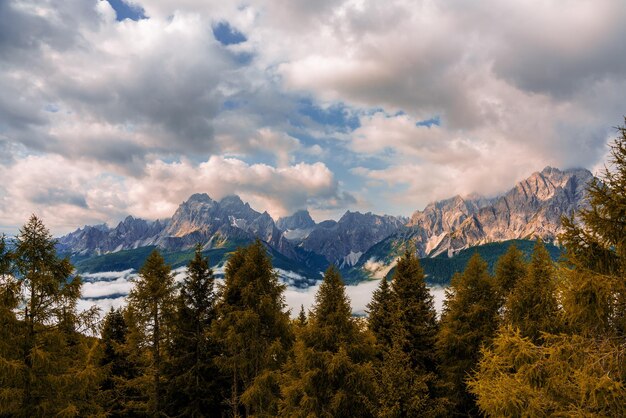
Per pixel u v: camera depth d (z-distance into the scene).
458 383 23.69
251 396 21.75
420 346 25.67
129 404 26.12
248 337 23.52
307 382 17.69
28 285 16.09
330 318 19.11
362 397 17.09
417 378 17.45
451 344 24.52
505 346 11.78
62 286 16.86
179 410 25.69
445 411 17.23
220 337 23.47
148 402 25.88
